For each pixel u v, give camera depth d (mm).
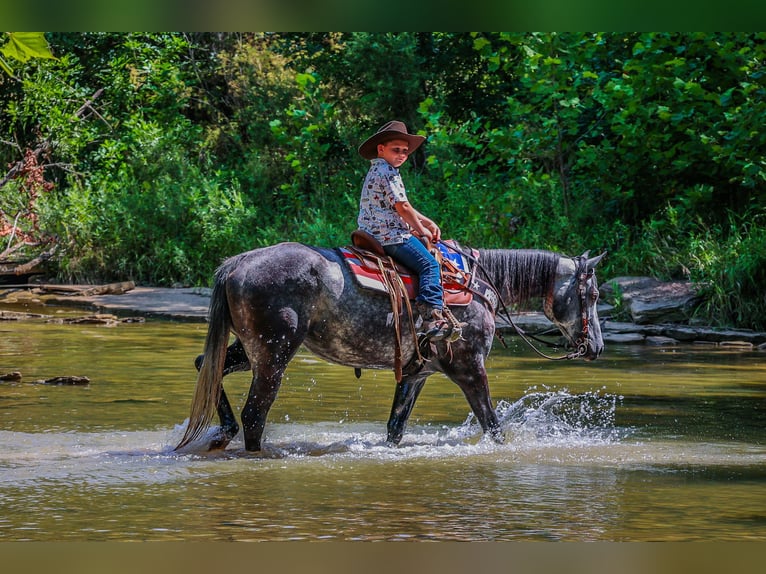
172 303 21562
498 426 8602
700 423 9797
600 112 22125
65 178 31188
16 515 6121
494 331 8859
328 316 8023
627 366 13852
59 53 31625
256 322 7836
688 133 19422
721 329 17094
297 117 26984
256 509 6312
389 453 8281
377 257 8148
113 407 10250
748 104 18484
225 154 31438
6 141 29828
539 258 8969
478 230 21406
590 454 8328
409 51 27016
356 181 26516
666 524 6043
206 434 8312
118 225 25688
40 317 19156
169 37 32375
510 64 22250
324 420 9789
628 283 18562
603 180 21125
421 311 8078
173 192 25938
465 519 6105
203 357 8078
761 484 7195
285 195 27734
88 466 7574
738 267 17438
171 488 6887
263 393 7980
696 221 20047
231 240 24984
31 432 8883
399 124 8188
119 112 32469
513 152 21516
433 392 11734
